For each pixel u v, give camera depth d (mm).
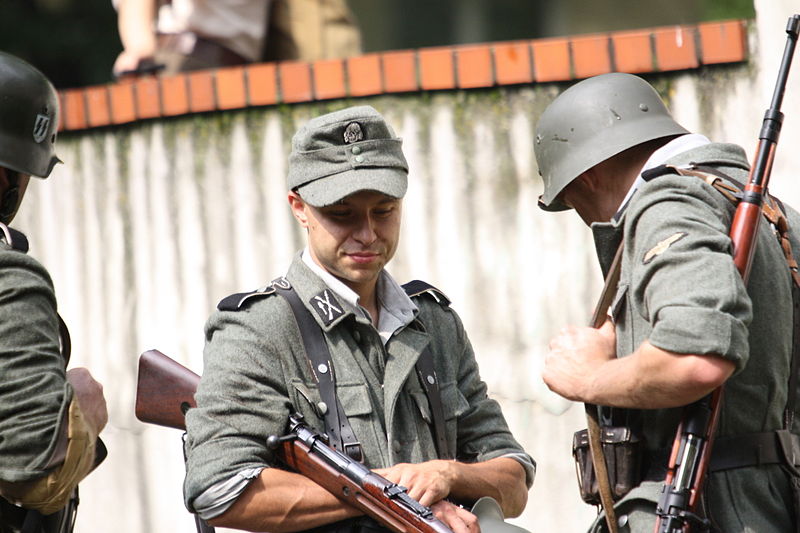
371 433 12094
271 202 20516
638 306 10953
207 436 12000
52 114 13508
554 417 19094
